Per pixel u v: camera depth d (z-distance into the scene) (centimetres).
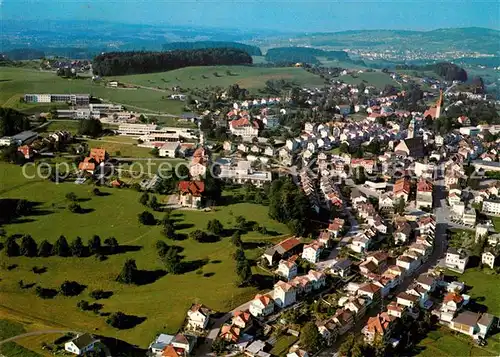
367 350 18500
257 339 19200
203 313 19588
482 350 19275
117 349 18188
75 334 18700
